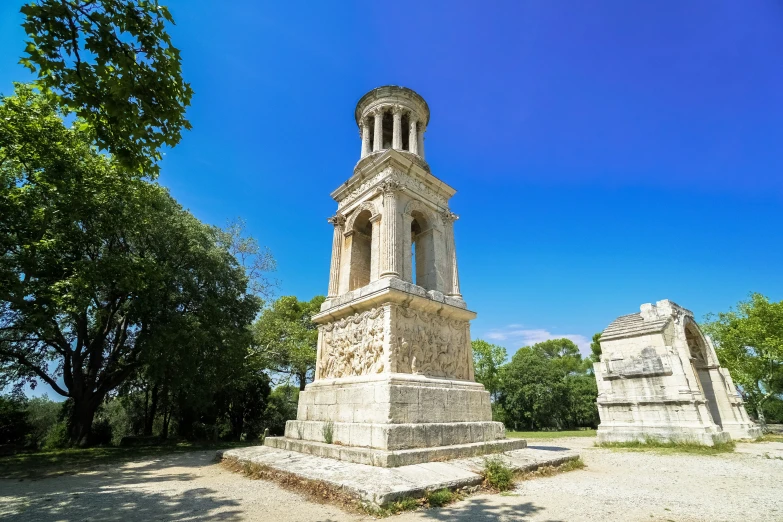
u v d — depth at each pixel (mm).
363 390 14703
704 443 23734
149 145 9602
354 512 8977
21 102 18719
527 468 13250
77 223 22062
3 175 18484
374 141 22766
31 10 7375
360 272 20734
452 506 9469
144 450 25156
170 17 8609
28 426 31312
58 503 10391
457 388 16125
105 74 8328
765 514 8812
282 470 12500
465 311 18344
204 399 29688
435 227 20516
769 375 40031
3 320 22156
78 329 27656
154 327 25797
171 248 27984
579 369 85312
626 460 18609
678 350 28109
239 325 32656
